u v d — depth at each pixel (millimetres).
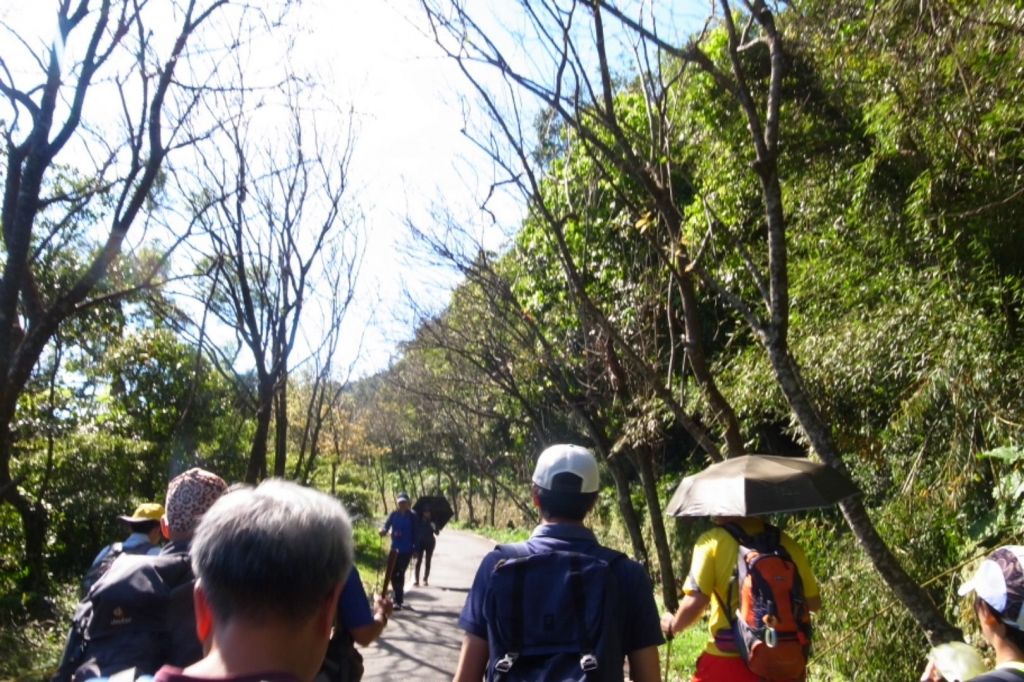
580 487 3604
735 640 4594
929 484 7840
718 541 4754
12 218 9141
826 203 9969
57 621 12625
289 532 1816
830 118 9984
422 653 12977
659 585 18734
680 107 9711
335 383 30750
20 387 9016
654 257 11625
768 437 12039
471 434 28609
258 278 15570
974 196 7348
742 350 11242
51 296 13430
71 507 15117
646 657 3410
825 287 9633
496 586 3383
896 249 8859
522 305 16000
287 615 1777
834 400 8875
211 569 1796
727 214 10750
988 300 7574
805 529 9242
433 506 22453
